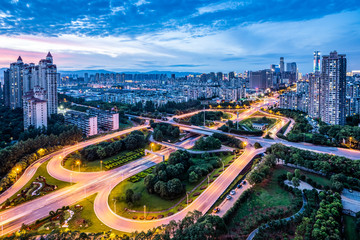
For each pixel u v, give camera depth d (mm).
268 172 186375
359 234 126312
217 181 184625
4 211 153250
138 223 140625
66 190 178750
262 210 146750
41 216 148625
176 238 108625
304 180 182125
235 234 125812
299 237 113938
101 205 160125
